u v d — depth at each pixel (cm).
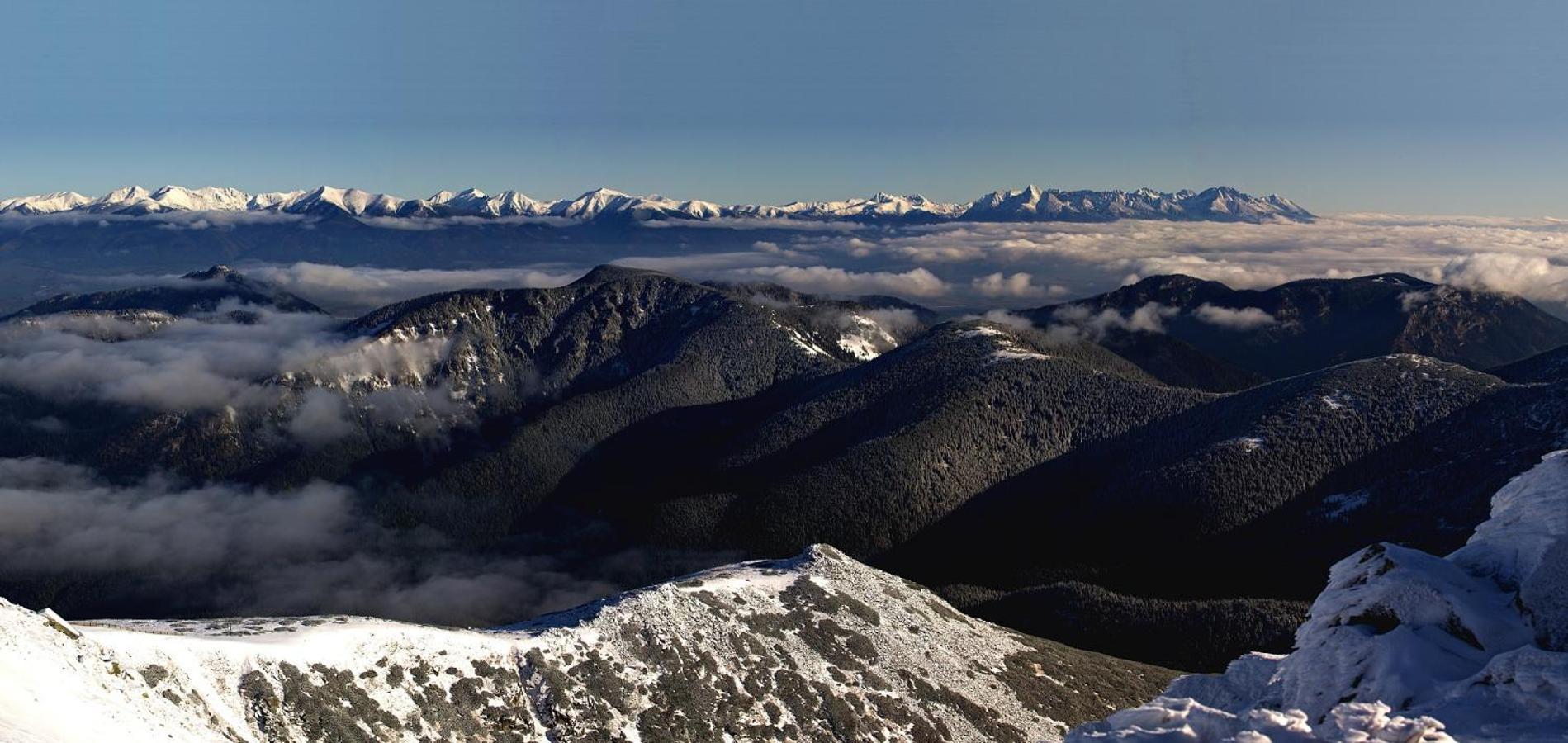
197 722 8469
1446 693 5162
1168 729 5028
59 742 6100
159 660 9081
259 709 9406
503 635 12875
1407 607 5931
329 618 12494
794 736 12594
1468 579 6219
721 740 12088
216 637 10662
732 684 13150
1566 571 5828
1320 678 5822
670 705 12362
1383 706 4725
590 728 11575
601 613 13825
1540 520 6341
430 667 11375
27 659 7531
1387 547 6431
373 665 10925
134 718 7569
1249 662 6475
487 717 11162
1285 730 4731
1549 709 4747
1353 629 5972
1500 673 5072
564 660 12512
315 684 10112
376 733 9988
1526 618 5719
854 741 12700
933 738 13325
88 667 8069
